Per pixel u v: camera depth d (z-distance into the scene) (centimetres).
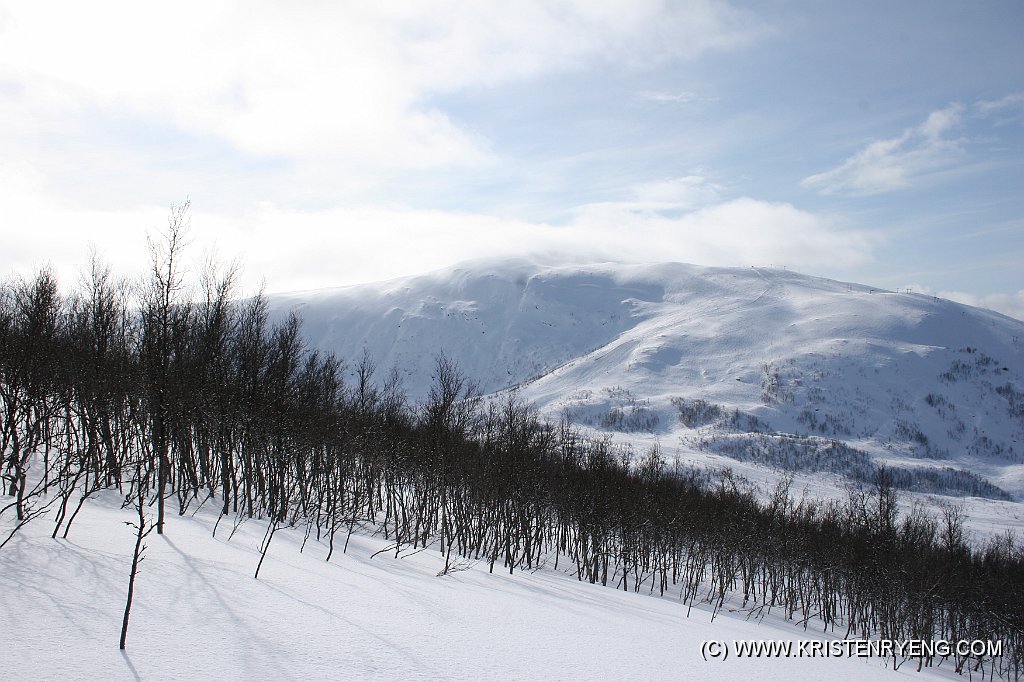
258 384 2819
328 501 2905
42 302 2548
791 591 4744
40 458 2620
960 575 4375
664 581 4288
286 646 1020
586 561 4019
